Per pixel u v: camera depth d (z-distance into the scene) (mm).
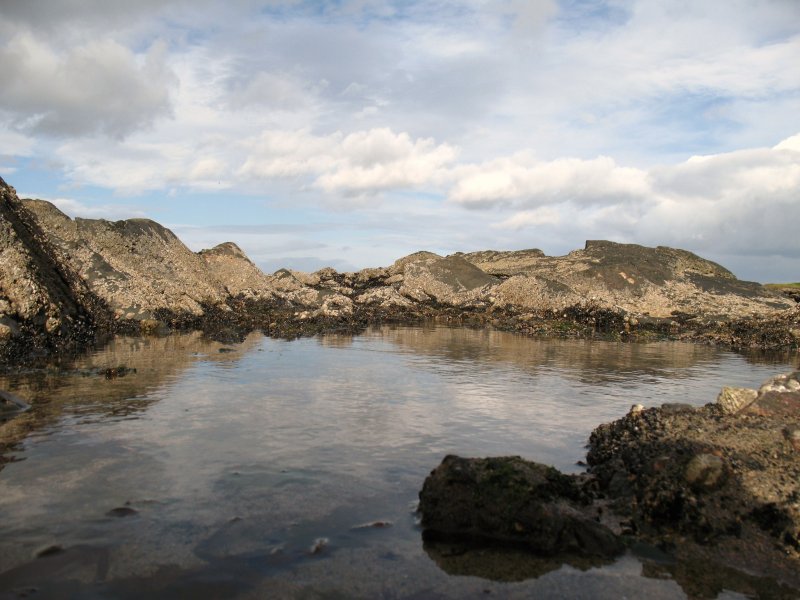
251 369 15297
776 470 6730
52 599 4641
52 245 23141
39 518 6016
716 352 22547
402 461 8148
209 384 13008
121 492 6742
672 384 14805
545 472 6805
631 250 45750
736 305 34656
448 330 29359
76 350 17953
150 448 8320
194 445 8531
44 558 5238
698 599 5016
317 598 4820
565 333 28250
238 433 9195
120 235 33719
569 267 42250
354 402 11664
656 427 8305
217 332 24906
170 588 4863
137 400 11180
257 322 29906
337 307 36219
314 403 11469
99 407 10547
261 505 6539
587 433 9906
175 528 5914
